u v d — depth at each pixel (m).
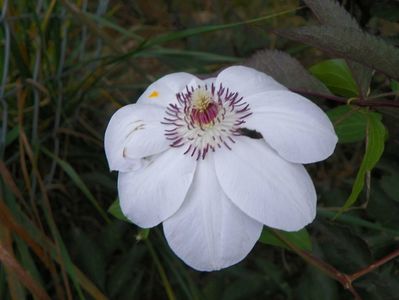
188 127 0.20
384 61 0.20
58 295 0.30
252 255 0.34
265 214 0.18
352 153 0.38
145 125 0.21
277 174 0.19
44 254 0.29
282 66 0.23
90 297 0.32
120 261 0.33
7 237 0.28
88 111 0.40
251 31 0.42
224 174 0.19
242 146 0.19
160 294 0.35
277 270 0.31
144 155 0.20
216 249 0.19
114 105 0.41
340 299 0.28
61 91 0.36
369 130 0.20
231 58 0.37
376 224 0.27
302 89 0.23
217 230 0.19
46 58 0.36
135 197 0.20
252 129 0.20
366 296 0.26
